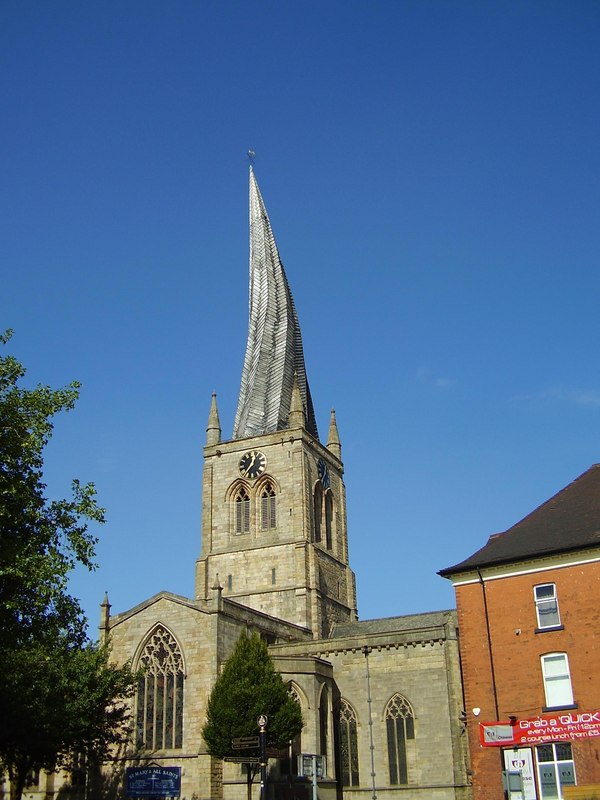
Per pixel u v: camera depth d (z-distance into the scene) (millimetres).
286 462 112500
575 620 57344
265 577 107875
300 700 80562
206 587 110438
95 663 74062
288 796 75562
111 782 83062
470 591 61719
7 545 48375
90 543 51906
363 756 83312
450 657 82750
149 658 86312
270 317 129250
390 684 84562
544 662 58031
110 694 75375
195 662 83625
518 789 55406
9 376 51969
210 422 119312
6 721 64750
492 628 60188
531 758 56312
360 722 84500
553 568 59062
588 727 54969
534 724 56719
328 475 119750
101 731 74500
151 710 84438
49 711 66625
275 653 90438
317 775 53094
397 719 83500
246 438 115875
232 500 114125
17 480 49344
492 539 64875
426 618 98688
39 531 50125
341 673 86812
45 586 48250
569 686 56781
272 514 111562
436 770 80188
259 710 70000
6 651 55812
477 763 58125
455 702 81250
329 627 108688
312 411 126875
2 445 49438
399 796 80625
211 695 73625
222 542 112250
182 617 85812
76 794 84188
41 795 85062
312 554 108188
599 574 57344
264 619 93688
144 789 78312
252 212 138750
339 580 115125
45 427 51031
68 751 72438
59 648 65812
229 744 69750
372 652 86250
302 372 127062
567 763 55344
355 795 82312
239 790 77250
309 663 81938
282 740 70125
